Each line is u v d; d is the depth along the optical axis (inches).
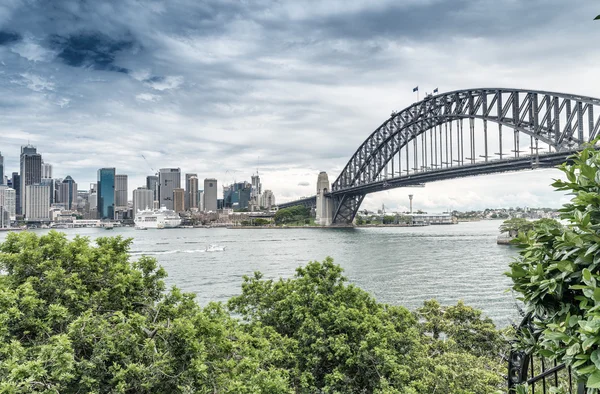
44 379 430.3
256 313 914.7
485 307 1937.7
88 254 653.9
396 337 756.0
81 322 502.6
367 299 936.3
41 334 489.1
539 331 185.2
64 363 419.2
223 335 604.1
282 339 741.3
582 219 159.8
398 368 685.9
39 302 504.1
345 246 5516.7
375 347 684.1
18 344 425.7
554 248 177.5
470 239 6491.1
